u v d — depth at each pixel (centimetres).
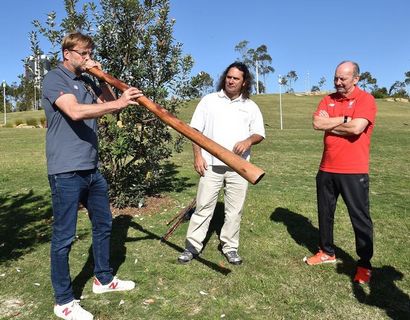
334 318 350
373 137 2144
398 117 4281
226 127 418
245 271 432
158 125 659
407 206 705
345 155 402
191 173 1017
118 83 325
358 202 400
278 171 1069
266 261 460
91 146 331
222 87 423
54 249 328
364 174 399
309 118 4053
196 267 438
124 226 566
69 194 322
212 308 361
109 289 382
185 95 674
